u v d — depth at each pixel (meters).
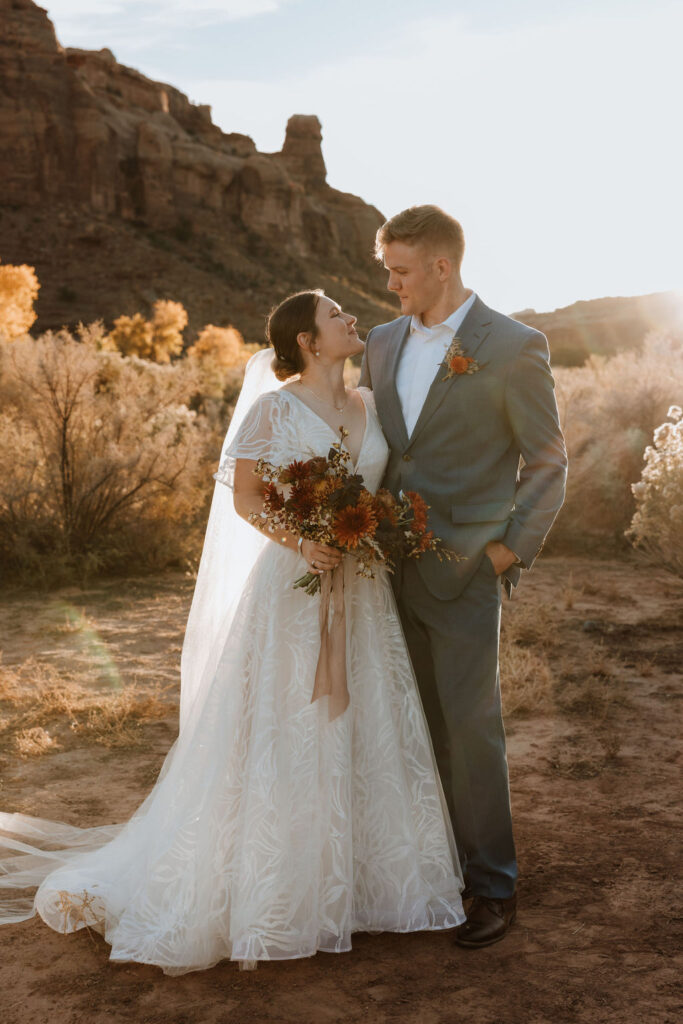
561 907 3.20
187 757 3.07
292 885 2.87
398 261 3.16
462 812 3.15
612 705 5.53
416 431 3.22
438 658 3.18
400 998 2.66
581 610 8.16
